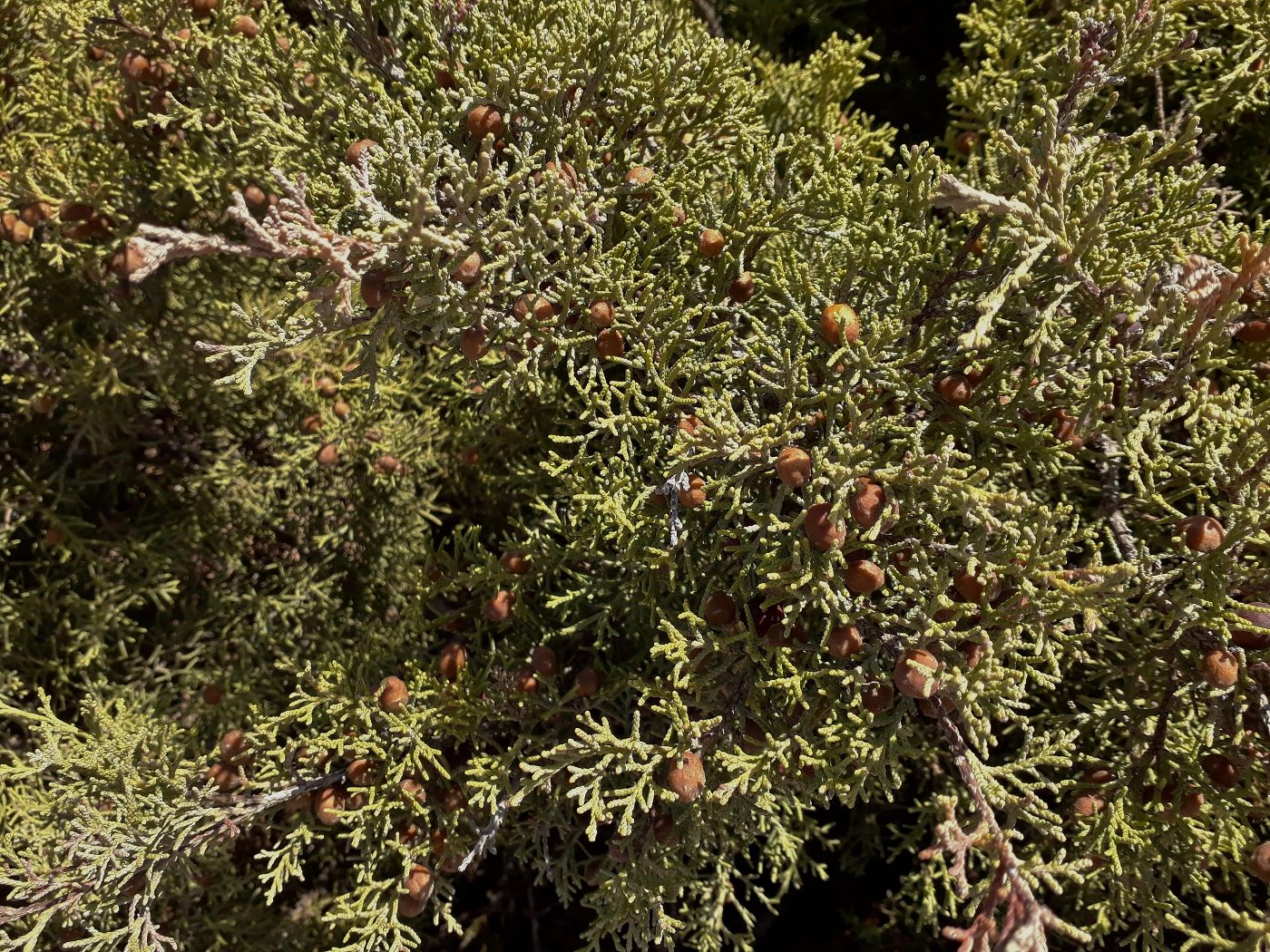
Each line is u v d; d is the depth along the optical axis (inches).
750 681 74.7
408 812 88.4
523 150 72.9
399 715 85.0
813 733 73.2
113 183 111.3
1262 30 94.8
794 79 119.6
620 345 75.9
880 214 78.1
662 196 79.4
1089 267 67.8
